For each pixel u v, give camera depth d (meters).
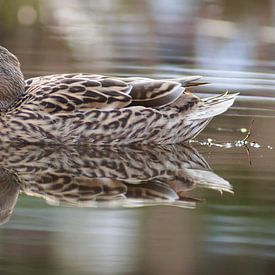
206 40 24.81
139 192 12.32
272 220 11.30
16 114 15.22
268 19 26.97
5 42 23.98
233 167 13.70
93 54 22.69
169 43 24.28
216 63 21.72
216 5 28.23
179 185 12.66
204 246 10.40
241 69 21.02
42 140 15.23
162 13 27.94
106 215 11.38
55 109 15.19
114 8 28.78
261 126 16.30
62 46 23.66
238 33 25.67
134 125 15.27
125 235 10.72
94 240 10.55
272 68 21.22
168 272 9.70
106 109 15.23
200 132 15.92
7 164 13.77
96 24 26.78
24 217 11.30
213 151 14.83
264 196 12.21
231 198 12.06
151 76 19.80
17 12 25.89
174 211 11.52
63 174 13.20
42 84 15.62
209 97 16.67
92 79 15.58
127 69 20.70
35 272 9.54
